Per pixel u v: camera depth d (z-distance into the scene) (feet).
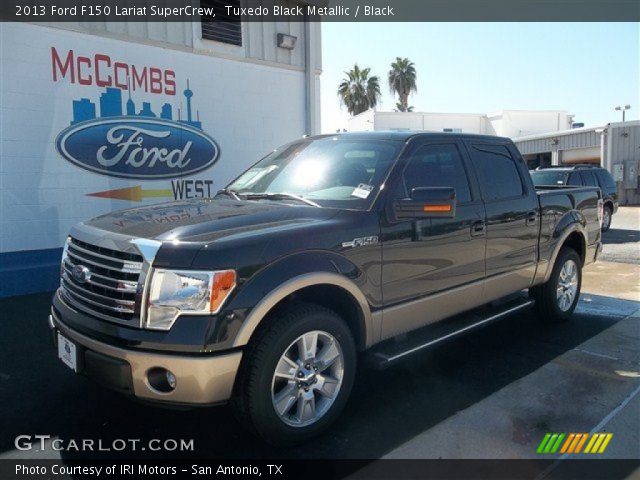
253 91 31.48
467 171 14.82
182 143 28.25
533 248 16.92
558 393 13.28
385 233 11.88
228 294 9.32
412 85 160.66
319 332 10.69
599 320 19.72
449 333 13.83
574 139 91.66
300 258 10.29
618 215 64.44
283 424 10.24
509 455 10.48
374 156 13.26
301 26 33.78
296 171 14.07
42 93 23.11
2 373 14.17
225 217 10.98
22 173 22.84
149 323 9.30
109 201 25.62
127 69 25.76
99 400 12.63
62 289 11.61
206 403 9.31
